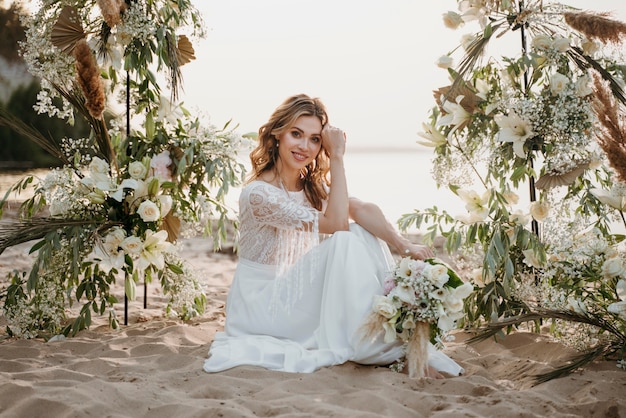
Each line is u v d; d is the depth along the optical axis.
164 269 4.11
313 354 3.06
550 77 3.54
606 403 2.52
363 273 3.10
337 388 2.79
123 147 3.93
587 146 3.58
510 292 3.56
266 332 3.26
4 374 2.89
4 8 9.30
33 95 10.59
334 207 3.26
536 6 3.67
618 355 3.22
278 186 3.53
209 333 3.83
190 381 2.87
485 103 3.70
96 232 3.53
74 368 3.09
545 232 3.54
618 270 3.09
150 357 3.26
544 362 3.24
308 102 3.43
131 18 3.71
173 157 3.91
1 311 4.29
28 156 10.70
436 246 7.18
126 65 3.84
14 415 2.45
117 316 4.30
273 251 3.35
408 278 2.97
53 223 3.54
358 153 34.47
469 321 3.78
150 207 3.58
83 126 10.20
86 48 3.52
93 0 3.95
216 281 5.77
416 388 2.79
